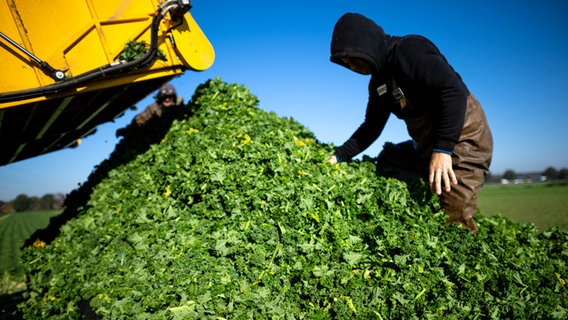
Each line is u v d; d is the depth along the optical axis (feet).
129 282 9.66
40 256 16.30
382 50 10.35
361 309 8.03
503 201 85.46
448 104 9.78
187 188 11.82
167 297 8.57
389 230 9.69
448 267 9.17
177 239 10.54
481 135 10.92
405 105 10.99
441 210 11.21
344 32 10.28
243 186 10.92
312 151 13.39
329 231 9.69
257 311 8.13
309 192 10.68
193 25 15.39
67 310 12.27
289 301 8.38
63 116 17.34
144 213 12.35
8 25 12.09
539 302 8.91
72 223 16.96
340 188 10.99
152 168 15.01
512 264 9.99
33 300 14.64
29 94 12.08
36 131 17.58
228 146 13.05
